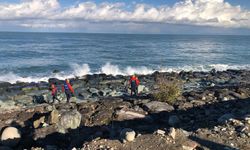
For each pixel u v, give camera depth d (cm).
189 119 1541
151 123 1578
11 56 5769
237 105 1803
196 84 3133
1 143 1392
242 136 1075
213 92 2205
